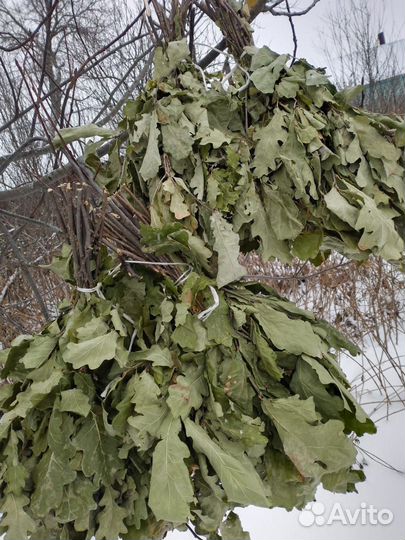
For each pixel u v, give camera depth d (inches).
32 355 27.7
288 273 103.2
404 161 34.6
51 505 24.7
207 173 30.6
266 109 33.3
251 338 29.8
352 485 30.5
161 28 32.9
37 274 95.6
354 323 96.7
